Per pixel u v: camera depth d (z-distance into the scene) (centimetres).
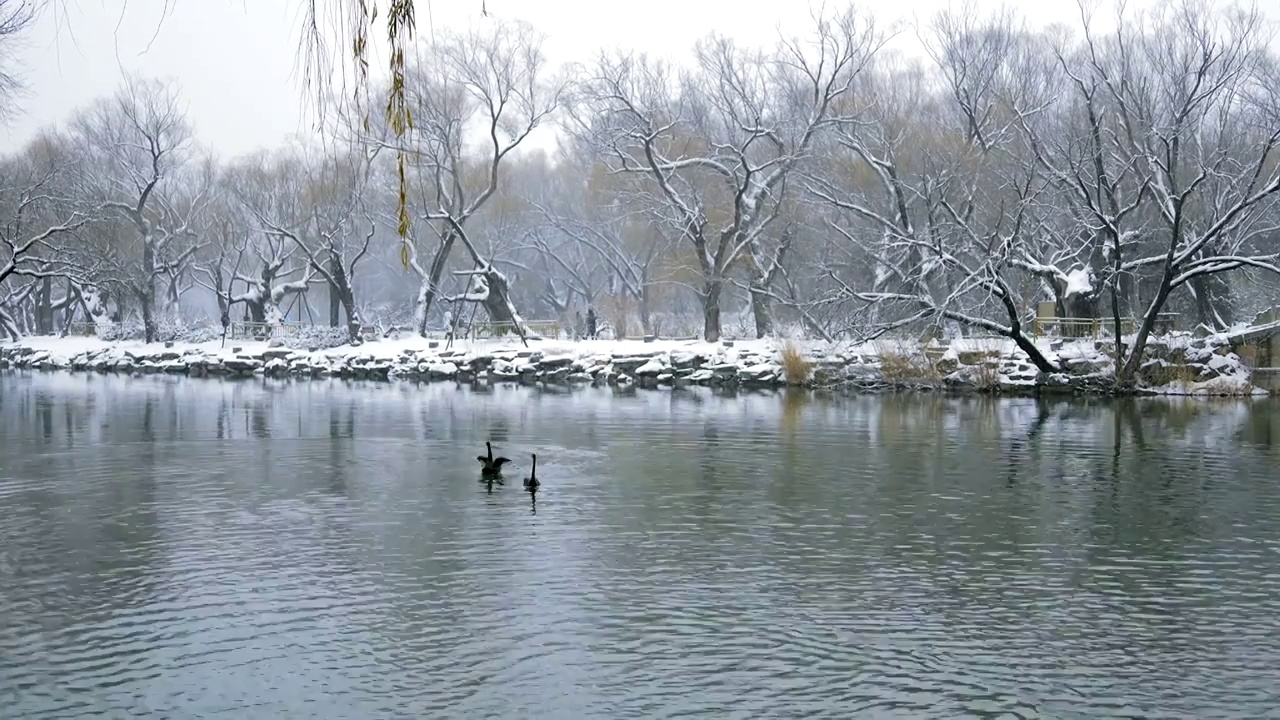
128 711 1147
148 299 7406
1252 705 1164
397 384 5447
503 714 1141
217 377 6119
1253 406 3969
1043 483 2342
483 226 8150
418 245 7631
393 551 1738
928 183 5084
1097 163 4438
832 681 1224
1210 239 4378
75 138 8044
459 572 1620
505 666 1264
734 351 5303
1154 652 1309
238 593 1521
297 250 8044
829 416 3688
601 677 1233
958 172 5403
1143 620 1420
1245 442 2973
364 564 1661
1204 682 1223
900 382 4738
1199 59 5669
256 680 1224
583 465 2584
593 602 1483
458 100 6700
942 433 3189
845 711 1150
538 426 3397
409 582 1570
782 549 1764
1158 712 1148
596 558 1702
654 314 8675
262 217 7194
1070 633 1372
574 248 9100
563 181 9631
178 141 8088
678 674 1242
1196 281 5197
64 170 6838
